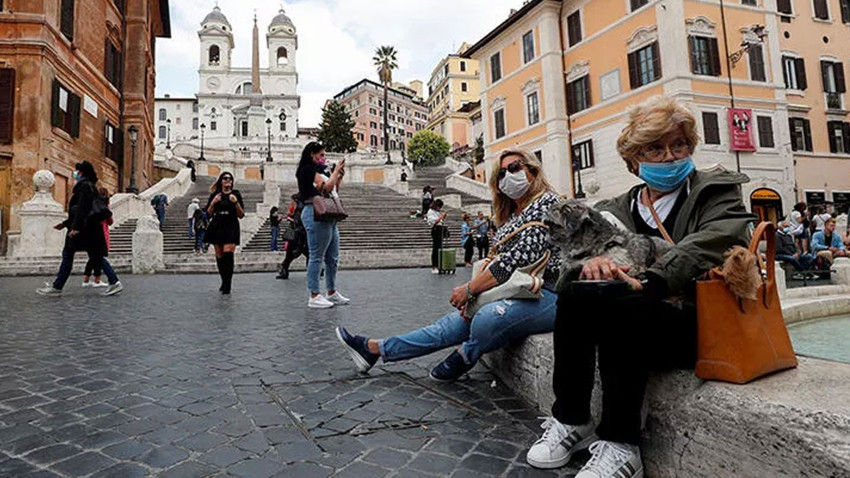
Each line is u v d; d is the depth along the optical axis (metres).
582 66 27.38
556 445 1.96
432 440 2.20
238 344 4.10
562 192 27.89
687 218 1.94
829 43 27.06
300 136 88.88
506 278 2.75
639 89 24.08
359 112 111.25
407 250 17.73
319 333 4.57
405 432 2.29
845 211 26.00
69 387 2.93
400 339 3.08
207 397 2.76
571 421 1.99
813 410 1.32
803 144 25.69
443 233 13.20
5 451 2.07
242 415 2.49
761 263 1.67
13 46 17.27
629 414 1.81
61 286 7.76
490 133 34.09
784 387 1.53
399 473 1.89
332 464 1.97
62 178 19.08
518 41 31.03
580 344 1.96
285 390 2.89
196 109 91.50
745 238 1.79
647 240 1.91
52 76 18.20
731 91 23.00
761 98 23.61
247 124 85.38
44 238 14.44
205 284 9.88
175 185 25.31
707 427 1.61
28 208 14.34
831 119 26.48
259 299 7.21
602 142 26.25
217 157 46.62
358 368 3.19
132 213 19.36
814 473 1.26
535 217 2.80
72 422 2.39
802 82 25.98
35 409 2.56
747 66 23.56
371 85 112.81
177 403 2.66
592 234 1.96
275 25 89.81
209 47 88.81
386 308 6.21
